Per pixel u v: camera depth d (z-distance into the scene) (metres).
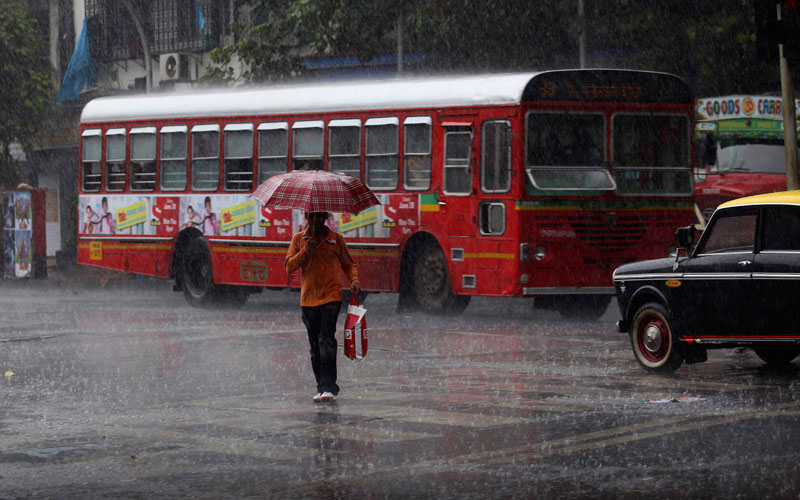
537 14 26.92
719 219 13.42
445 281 21.00
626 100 20.31
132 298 27.88
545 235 19.72
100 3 41.06
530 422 10.74
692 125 20.89
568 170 19.94
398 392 12.73
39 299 27.61
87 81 41.00
